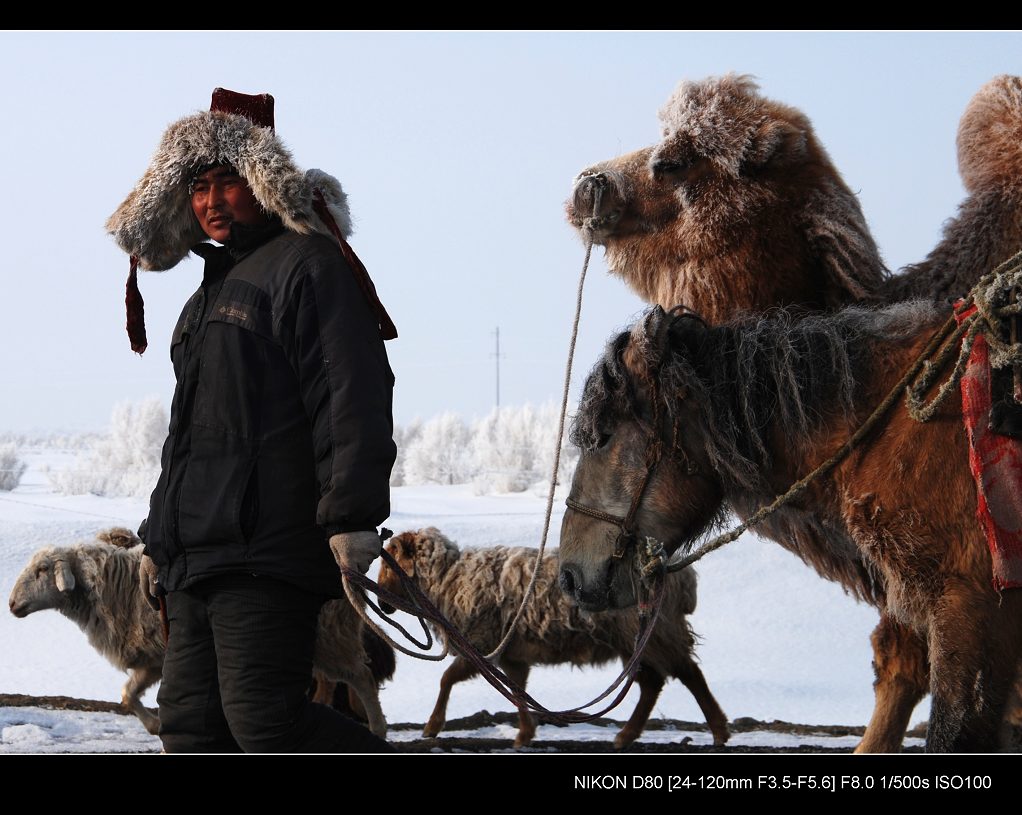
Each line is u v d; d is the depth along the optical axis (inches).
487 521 1130.0
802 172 217.6
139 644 337.4
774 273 214.1
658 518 162.1
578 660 341.1
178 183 144.9
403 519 1153.4
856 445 151.5
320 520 126.0
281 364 133.0
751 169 216.7
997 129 200.8
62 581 333.7
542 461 1975.9
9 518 1089.4
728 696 516.7
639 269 228.5
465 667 347.3
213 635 133.6
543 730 372.5
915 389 147.4
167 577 134.3
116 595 339.0
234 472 130.9
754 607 751.1
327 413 128.3
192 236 152.6
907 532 144.9
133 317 155.3
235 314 134.0
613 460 163.3
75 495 1642.5
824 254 213.3
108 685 510.0
